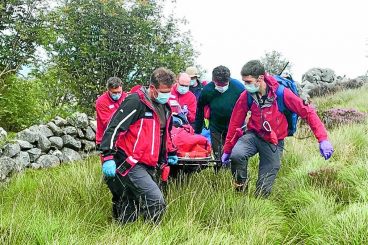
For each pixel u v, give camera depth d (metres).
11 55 11.39
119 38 16.97
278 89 5.55
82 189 5.59
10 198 5.74
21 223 4.25
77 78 16.89
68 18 16.28
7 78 11.14
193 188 5.49
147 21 17.19
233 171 5.81
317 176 6.31
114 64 17.31
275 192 6.22
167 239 4.18
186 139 5.61
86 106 16.88
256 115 5.71
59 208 5.07
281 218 5.33
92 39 16.81
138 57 17.38
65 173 6.63
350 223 4.57
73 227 4.41
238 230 4.64
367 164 6.46
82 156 9.16
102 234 4.37
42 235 4.13
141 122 4.59
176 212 4.84
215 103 6.66
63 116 11.36
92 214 4.92
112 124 4.51
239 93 6.62
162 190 5.40
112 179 4.73
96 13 16.61
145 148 4.59
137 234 4.17
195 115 6.95
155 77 4.55
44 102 12.26
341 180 6.25
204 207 5.11
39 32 11.68
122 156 4.65
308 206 5.41
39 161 8.05
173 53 18.05
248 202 5.26
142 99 4.57
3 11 11.43
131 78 17.62
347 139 8.38
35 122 10.95
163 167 4.94
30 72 11.82
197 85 7.92
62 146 8.77
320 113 12.23
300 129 10.46
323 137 5.43
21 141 7.81
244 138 5.86
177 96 7.00
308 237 4.89
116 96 6.16
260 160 5.95
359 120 11.14
